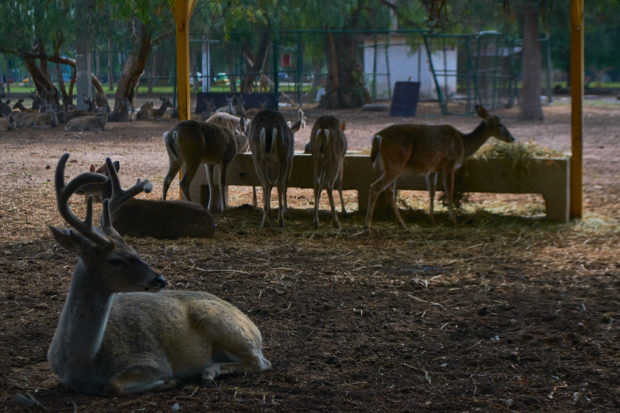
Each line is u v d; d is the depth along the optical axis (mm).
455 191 10672
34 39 29953
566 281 7164
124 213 8789
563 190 10281
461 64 42656
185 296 4660
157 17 27266
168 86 41312
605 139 21391
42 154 17703
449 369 4918
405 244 8992
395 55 40594
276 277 7195
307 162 10828
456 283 7102
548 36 37719
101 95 31891
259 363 4676
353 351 5223
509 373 4840
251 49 37281
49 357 4215
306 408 4191
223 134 10430
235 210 11211
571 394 4480
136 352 4207
